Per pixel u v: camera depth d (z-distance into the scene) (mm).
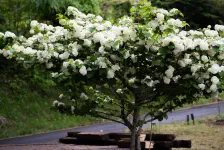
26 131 17828
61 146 9477
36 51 5996
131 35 5672
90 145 9602
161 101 6582
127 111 7008
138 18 6047
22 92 22094
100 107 6875
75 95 6656
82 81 6145
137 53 5809
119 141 8859
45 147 9391
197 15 31203
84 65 5520
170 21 5746
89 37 5945
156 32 5680
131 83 6207
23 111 20531
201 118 18344
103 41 5590
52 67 6172
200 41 5555
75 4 19938
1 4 21172
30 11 21219
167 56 5590
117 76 6207
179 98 6801
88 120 20750
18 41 6383
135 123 6633
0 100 20547
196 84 5777
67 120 20375
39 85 23172
